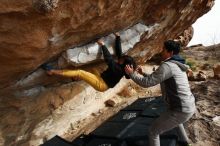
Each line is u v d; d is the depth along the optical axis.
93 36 4.38
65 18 3.23
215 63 12.19
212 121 5.55
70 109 6.01
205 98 6.87
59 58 4.32
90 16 3.60
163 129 3.80
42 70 4.36
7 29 2.89
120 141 4.68
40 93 5.07
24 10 2.75
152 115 5.63
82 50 4.45
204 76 8.96
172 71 3.54
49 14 2.93
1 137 4.60
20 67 3.61
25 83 4.36
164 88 3.73
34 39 3.14
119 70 4.22
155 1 5.08
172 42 3.66
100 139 4.85
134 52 6.94
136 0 4.34
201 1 7.13
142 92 8.38
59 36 3.51
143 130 4.98
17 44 3.10
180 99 3.58
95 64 5.43
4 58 3.29
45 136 5.61
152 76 3.54
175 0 5.70
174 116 3.65
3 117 4.62
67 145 4.51
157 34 6.75
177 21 6.96
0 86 4.06
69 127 6.23
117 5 3.87
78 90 6.11
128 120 5.50
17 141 4.95
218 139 4.96
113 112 6.96
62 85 5.68
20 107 4.79
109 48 4.86
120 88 8.27
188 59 12.92
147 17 5.54
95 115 6.93
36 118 5.18
